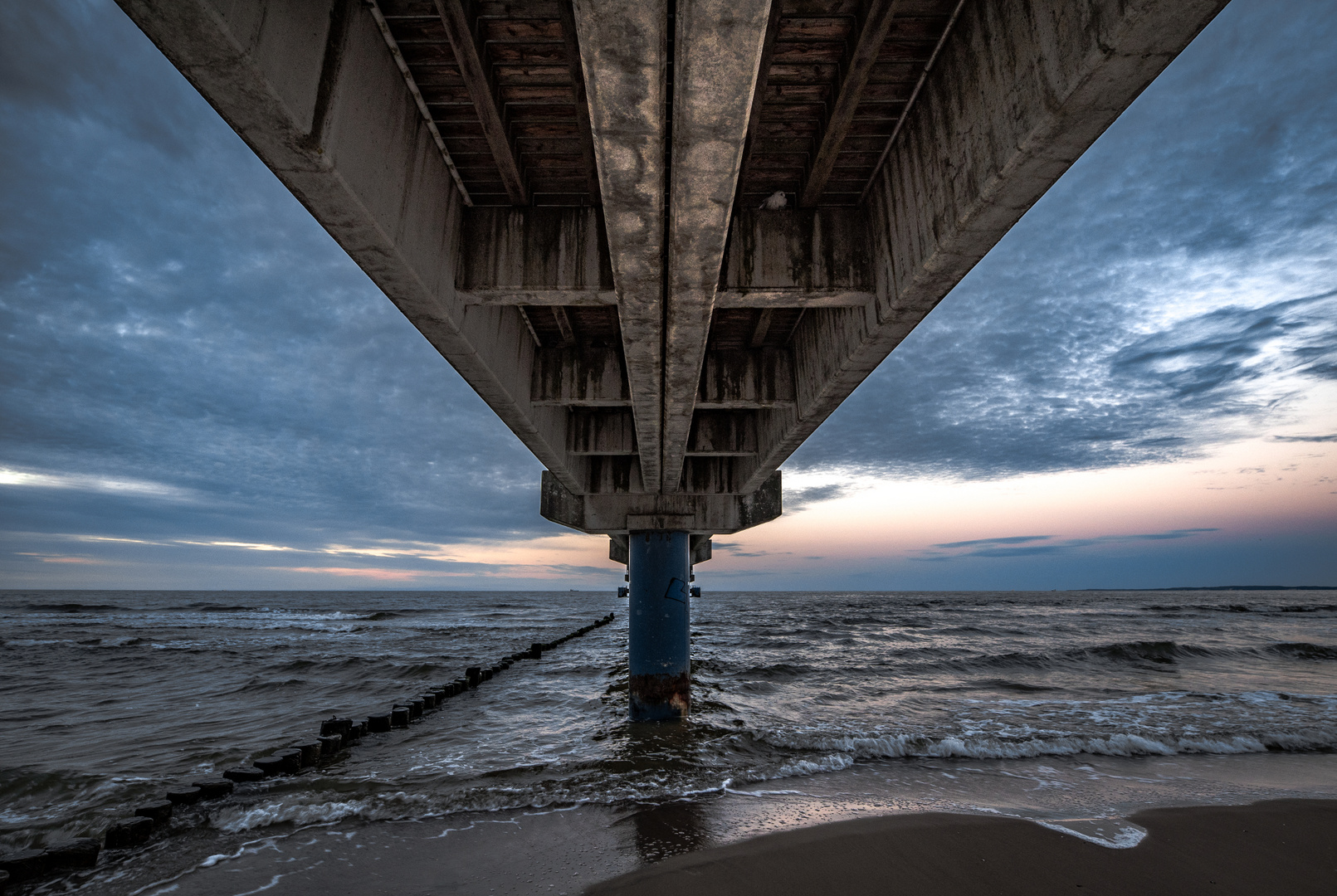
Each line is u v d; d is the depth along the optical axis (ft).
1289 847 22.99
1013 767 35.06
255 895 21.15
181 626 175.32
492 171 16.14
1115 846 23.06
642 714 42.65
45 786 33.58
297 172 10.18
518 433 27.14
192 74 8.24
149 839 26.20
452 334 16.84
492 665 79.20
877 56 12.41
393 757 38.88
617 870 21.85
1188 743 38.70
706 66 7.91
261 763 34.65
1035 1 9.46
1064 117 9.00
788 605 357.41
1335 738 39.99
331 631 156.04
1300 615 232.94
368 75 11.45
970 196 11.32
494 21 11.79
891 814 26.58
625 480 42.24
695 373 18.98
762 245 16.87
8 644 118.52
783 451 30.42
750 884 20.56
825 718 49.39
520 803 28.99
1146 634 142.20
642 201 10.87
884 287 15.65
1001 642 121.39
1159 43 7.69
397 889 21.20
